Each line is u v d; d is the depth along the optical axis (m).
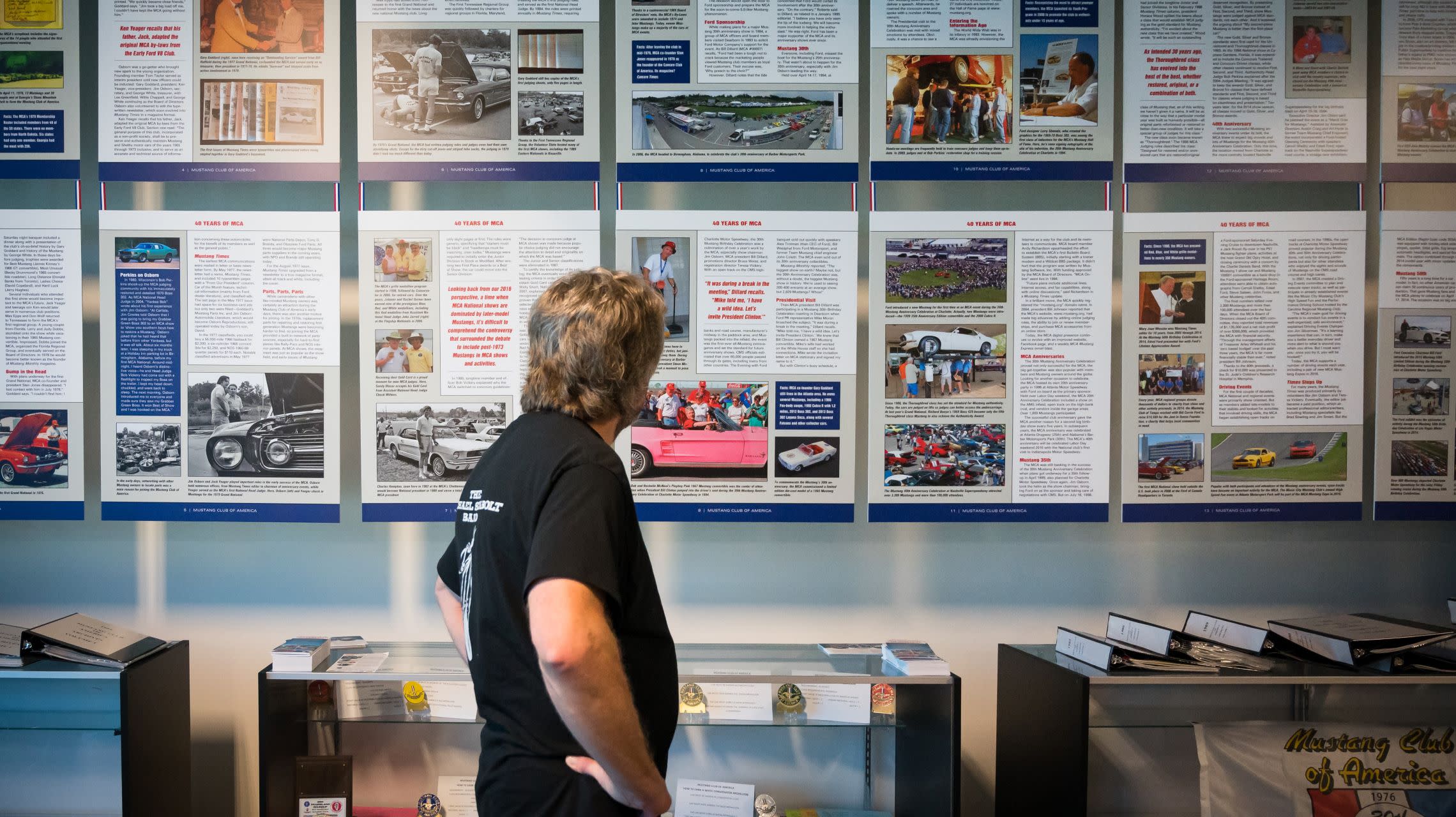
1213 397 2.34
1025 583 2.45
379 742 2.34
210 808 2.38
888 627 2.44
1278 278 2.33
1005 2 2.32
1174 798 2.40
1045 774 2.06
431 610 2.41
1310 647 2.05
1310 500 2.34
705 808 2.33
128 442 2.30
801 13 2.31
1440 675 1.92
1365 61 2.33
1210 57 2.33
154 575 2.39
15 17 2.30
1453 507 2.35
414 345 2.30
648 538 2.42
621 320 1.20
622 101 2.31
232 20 2.29
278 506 2.31
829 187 2.40
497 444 1.26
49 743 2.38
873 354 2.34
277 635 2.40
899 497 2.34
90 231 2.37
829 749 2.38
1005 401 2.34
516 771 1.12
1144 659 2.01
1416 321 2.36
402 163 2.30
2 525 2.39
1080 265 2.33
